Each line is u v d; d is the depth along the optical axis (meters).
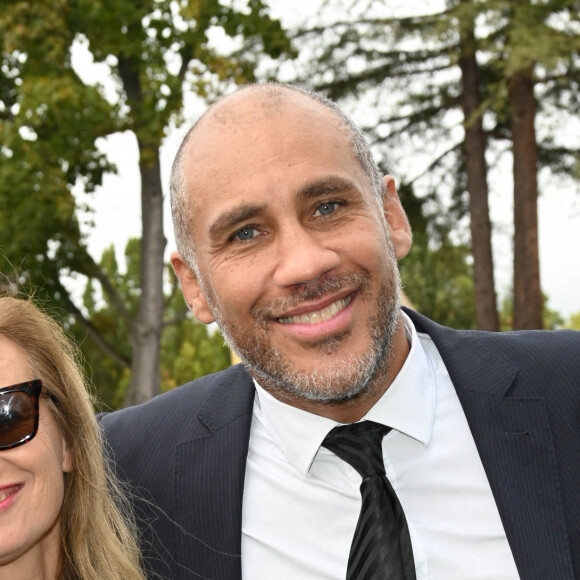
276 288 2.08
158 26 14.26
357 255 2.07
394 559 2.12
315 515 2.29
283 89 2.18
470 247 18.27
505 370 2.35
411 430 2.29
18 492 1.98
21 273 14.54
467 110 16.66
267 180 2.04
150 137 14.02
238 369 2.65
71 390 2.24
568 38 13.90
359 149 2.19
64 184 13.72
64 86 12.84
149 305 15.57
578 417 2.26
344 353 2.09
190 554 2.34
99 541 2.25
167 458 2.47
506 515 2.15
